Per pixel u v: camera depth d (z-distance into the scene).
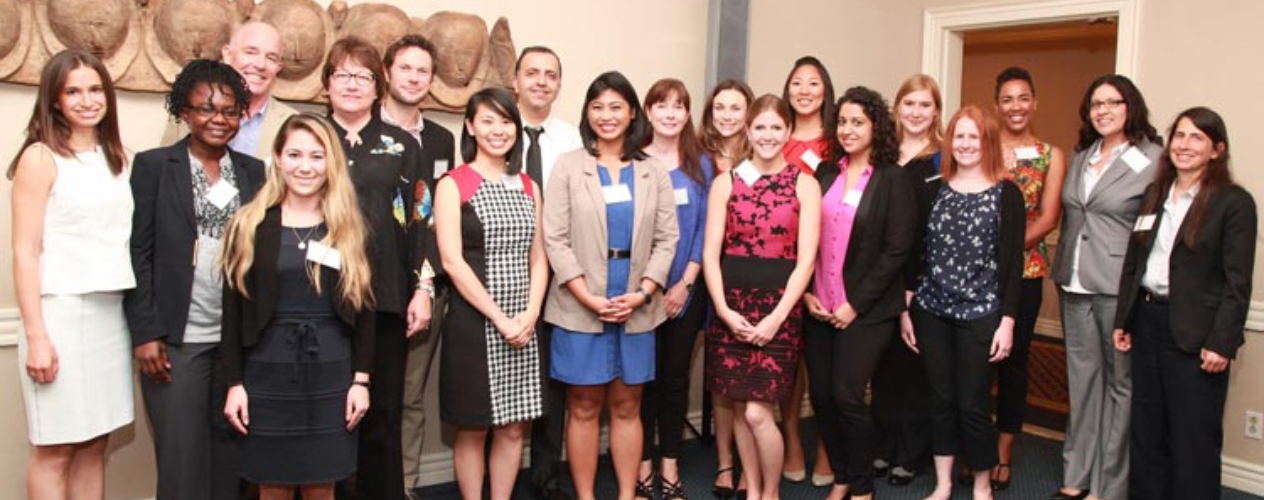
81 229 2.29
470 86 3.38
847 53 4.63
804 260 2.97
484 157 2.86
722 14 4.02
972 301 3.08
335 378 2.35
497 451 3.00
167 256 2.37
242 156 2.54
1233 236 2.87
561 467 3.52
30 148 2.26
